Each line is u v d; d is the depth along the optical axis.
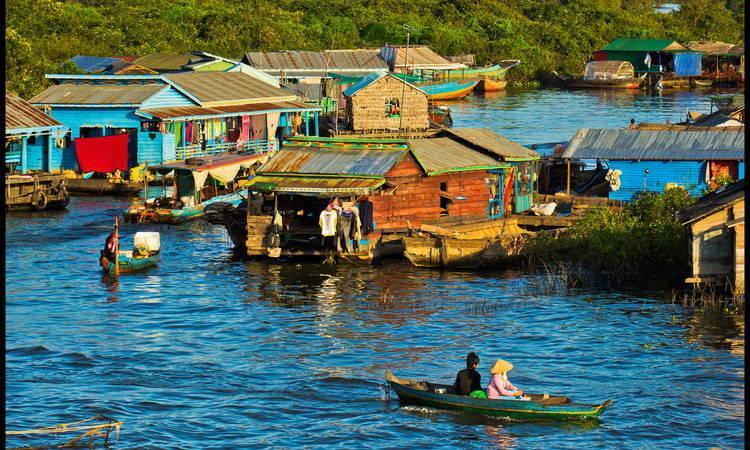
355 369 79.06
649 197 120.19
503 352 83.44
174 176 144.62
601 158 137.50
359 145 122.75
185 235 132.75
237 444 64.31
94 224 139.00
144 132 167.25
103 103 169.12
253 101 188.25
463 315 94.56
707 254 94.88
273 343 86.31
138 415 69.12
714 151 136.00
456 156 125.75
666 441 64.19
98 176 166.75
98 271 112.81
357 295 102.44
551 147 163.38
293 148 124.44
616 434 65.31
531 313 94.69
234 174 147.38
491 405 67.44
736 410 69.38
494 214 127.56
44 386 74.62
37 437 64.44
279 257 119.94
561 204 135.00
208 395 73.19
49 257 119.25
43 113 164.25
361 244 115.94
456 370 78.81
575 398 72.00
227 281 108.56
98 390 73.94
